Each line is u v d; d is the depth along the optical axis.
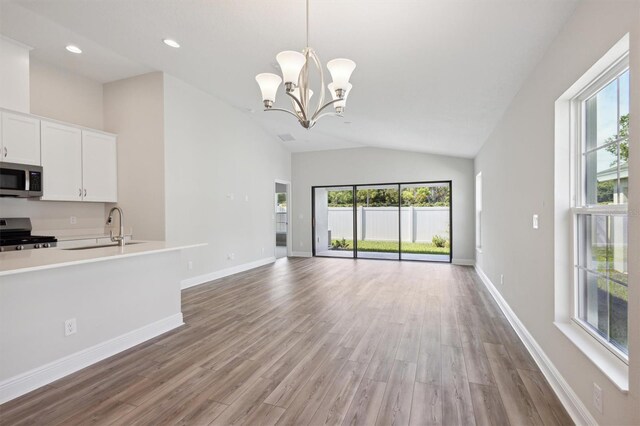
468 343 2.86
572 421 1.79
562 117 2.13
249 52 3.15
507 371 2.36
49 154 4.03
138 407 1.94
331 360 2.55
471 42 2.32
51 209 4.39
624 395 1.34
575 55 1.83
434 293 4.59
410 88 3.38
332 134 6.80
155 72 4.60
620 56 1.52
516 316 3.19
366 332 3.14
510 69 2.65
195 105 5.14
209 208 5.44
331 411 1.90
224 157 5.83
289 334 3.10
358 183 8.06
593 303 1.91
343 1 2.07
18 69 3.70
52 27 3.47
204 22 2.72
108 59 4.22
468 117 4.06
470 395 2.06
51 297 2.27
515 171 3.21
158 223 4.60
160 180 4.58
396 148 7.50
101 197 4.63
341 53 2.76
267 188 7.31
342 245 8.41
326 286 5.04
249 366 2.46
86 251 2.69
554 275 2.16
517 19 1.97
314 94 3.99
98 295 2.59
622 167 1.62
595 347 1.75
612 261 1.71
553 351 2.18
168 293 3.25
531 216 2.70
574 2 1.76
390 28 2.29
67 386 2.18
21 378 2.08
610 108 1.73
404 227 7.87
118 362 2.54
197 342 2.92
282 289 4.86
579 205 2.07
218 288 4.93
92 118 4.86
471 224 7.09
